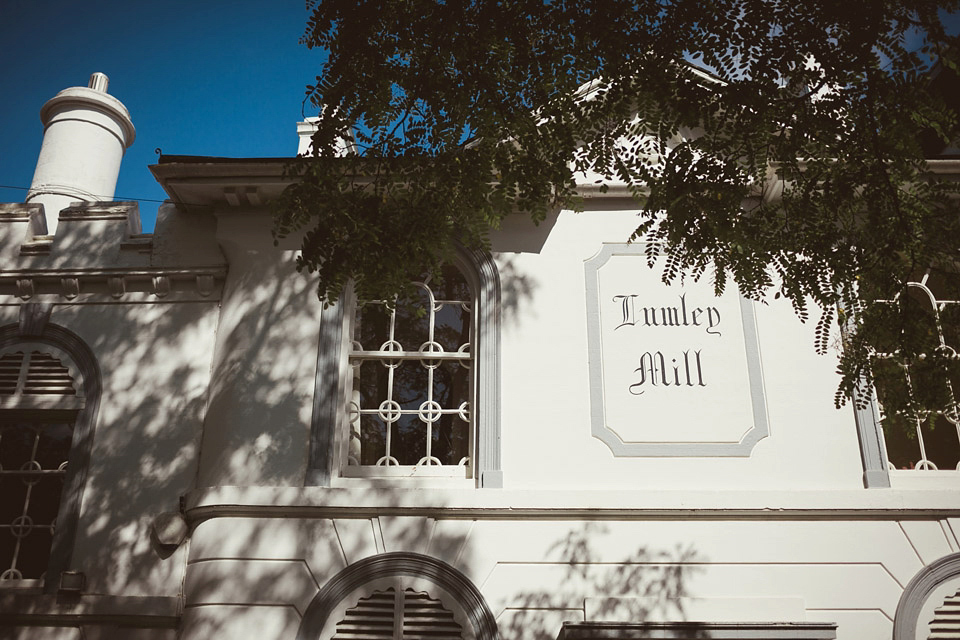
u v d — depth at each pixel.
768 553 8.66
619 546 8.67
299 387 9.43
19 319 10.22
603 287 9.87
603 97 7.15
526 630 8.38
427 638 8.40
